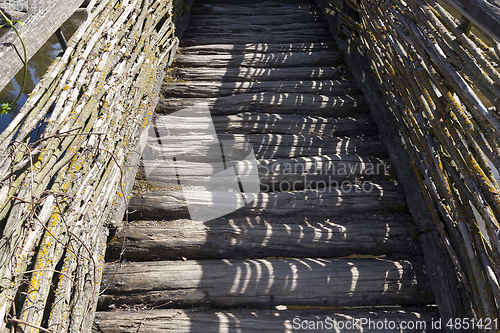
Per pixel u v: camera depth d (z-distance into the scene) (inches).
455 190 73.6
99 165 72.5
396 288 77.9
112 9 84.7
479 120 62.2
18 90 99.0
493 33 54.2
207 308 76.8
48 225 53.9
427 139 82.8
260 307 77.7
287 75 142.5
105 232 80.5
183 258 84.4
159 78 129.6
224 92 133.6
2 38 48.8
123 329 71.6
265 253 85.7
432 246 80.5
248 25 181.5
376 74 123.0
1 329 41.7
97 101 71.7
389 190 95.8
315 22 186.9
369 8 124.3
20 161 46.3
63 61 59.9
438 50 73.8
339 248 85.3
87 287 67.3
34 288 48.7
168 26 140.3
